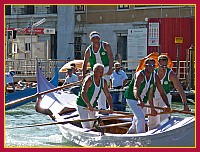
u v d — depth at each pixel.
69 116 10.84
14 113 16.22
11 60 26.38
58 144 10.09
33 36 27.61
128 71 28.09
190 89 21.25
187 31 27.17
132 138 8.56
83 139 9.52
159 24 27.39
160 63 9.21
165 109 8.75
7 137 11.08
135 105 8.86
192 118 8.62
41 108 11.30
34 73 26.61
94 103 9.49
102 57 10.48
